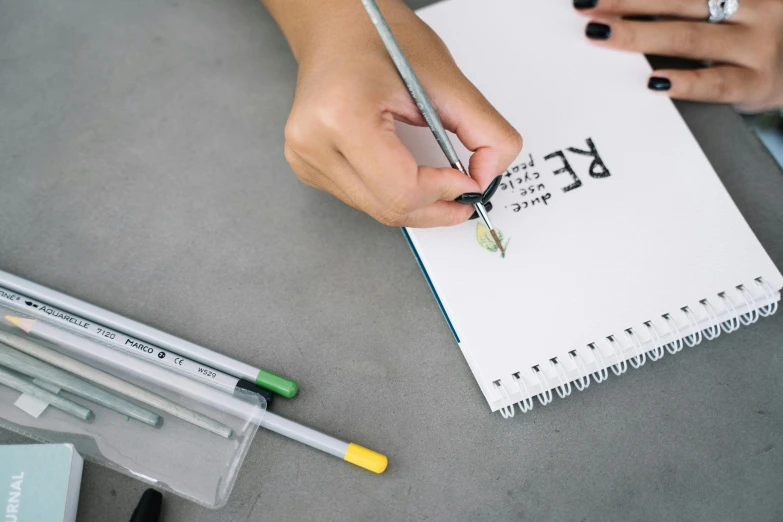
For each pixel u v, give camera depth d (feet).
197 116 2.18
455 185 1.61
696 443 1.76
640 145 2.01
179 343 1.83
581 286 1.84
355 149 1.53
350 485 1.70
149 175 2.09
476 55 2.14
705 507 1.69
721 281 1.86
